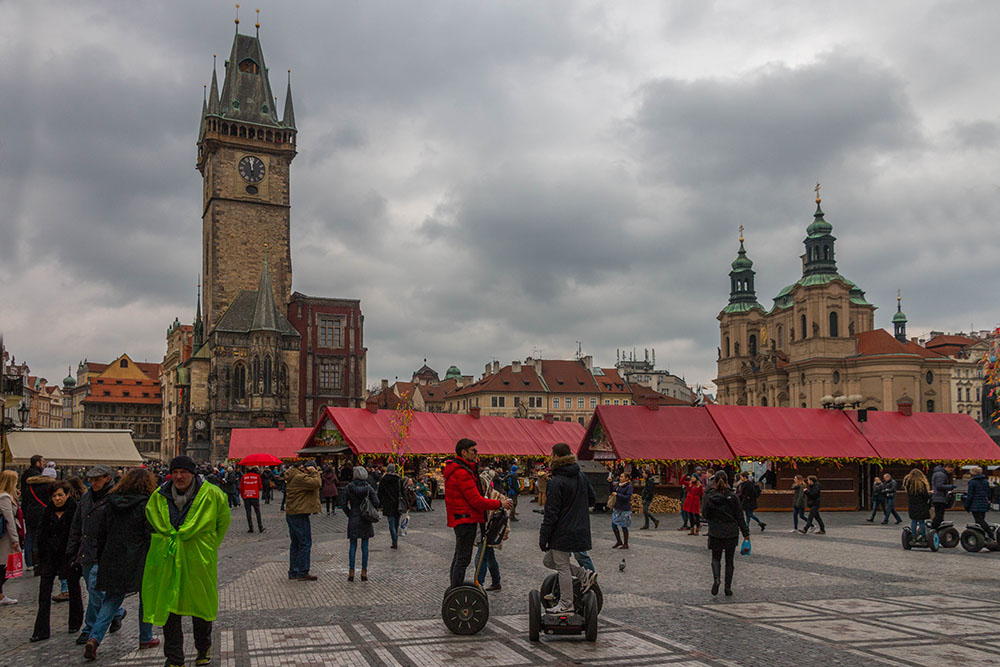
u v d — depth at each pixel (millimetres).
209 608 10445
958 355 157125
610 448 49656
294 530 18547
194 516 10430
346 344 111375
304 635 12727
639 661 11047
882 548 25328
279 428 74062
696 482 30375
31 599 17188
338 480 53219
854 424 50031
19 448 43562
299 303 109938
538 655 11398
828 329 129000
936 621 13648
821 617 13992
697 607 14961
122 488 11586
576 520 12172
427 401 179125
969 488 24531
